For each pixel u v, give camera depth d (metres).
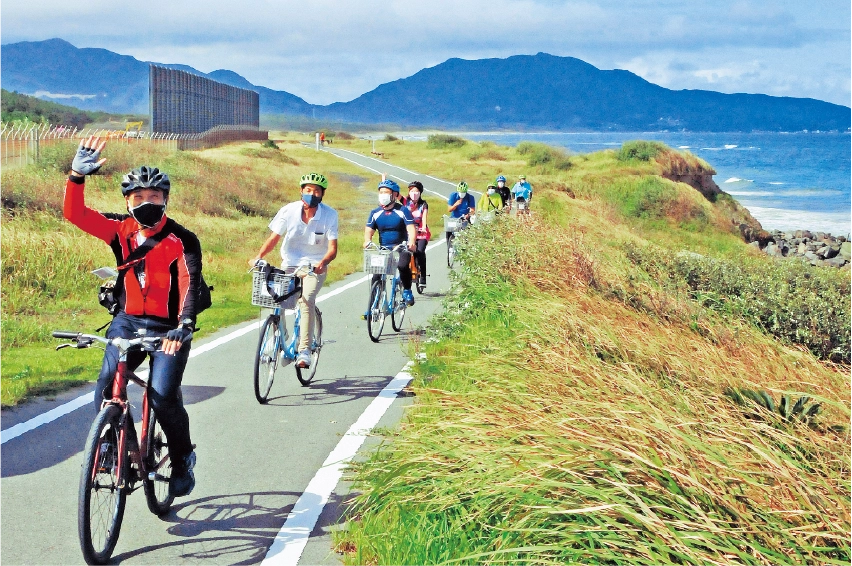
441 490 4.28
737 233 46.72
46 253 14.58
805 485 3.58
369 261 10.57
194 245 4.59
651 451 3.94
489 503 4.04
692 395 5.52
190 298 4.48
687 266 12.32
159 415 4.57
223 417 7.17
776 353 8.12
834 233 53.28
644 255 12.74
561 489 3.96
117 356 4.39
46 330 10.98
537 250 11.99
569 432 4.27
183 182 30.91
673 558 3.46
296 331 8.10
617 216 43.47
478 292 10.96
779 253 44.31
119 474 4.27
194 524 4.87
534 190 42.19
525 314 8.91
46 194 19.95
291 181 43.75
